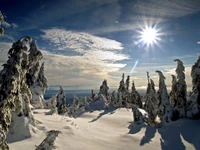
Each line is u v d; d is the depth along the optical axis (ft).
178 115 76.84
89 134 55.83
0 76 29.89
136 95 138.72
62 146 41.24
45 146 29.32
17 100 40.81
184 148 50.47
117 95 150.71
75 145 43.68
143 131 65.10
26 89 45.65
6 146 28.86
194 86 78.69
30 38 33.19
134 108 78.43
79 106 144.66
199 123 66.59
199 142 52.70
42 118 60.39
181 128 64.59
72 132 51.26
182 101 79.66
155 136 59.72
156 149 49.90
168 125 70.08
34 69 78.79
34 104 90.33
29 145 38.88
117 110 128.16
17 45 32.14
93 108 144.05
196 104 74.74
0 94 28.89
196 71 77.51
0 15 26.45
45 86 95.04
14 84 29.63
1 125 28.17
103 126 79.71
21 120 43.60
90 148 44.04
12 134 41.11
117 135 61.57
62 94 124.67
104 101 153.79
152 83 96.58
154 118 72.90
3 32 26.91
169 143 53.93
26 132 42.80
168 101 77.10
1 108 28.27
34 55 56.18
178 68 82.74
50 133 30.37
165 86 78.59
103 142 51.03
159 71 79.71
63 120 64.64
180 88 80.79
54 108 76.84
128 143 52.75
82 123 74.49
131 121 87.81
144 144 52.54
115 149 47.44
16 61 30.78
